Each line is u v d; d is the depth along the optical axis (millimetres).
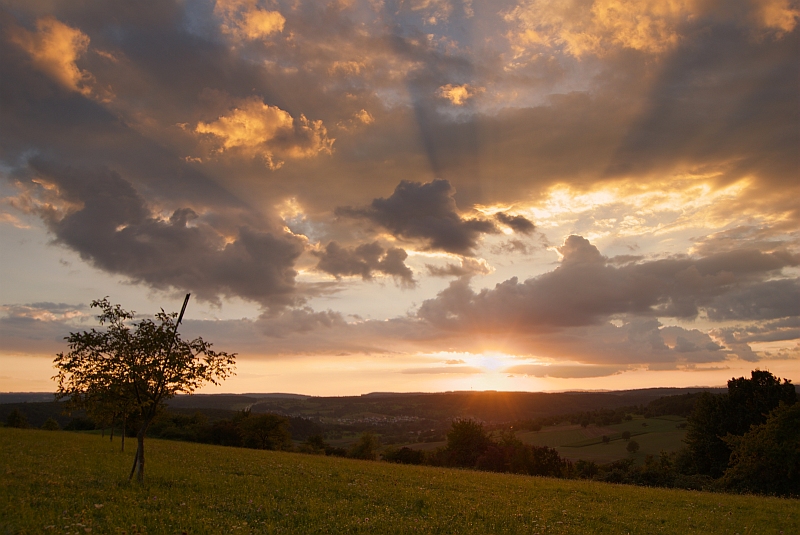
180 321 22547
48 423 103750
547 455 87062
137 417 31734
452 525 17203
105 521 13727
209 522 14414
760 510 27141
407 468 43719
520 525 18312
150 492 18875
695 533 19406
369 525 15898
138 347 21469
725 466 65312
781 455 47188
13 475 20484
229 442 99625
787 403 51188
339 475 31078
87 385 21000
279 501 19453
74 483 19531
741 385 68188
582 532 18125
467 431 96500
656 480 53312
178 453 41875
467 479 35094
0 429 63312
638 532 19078
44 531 11922
